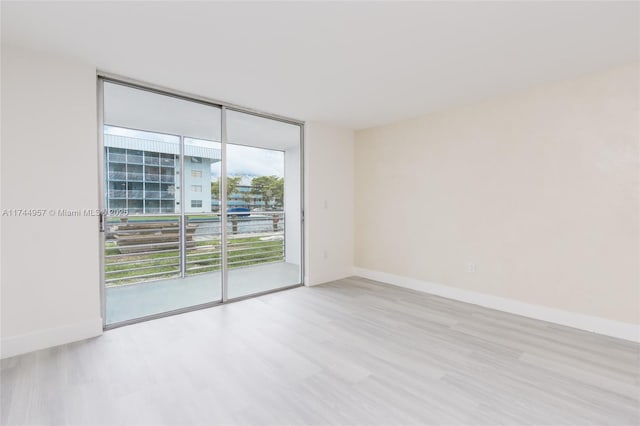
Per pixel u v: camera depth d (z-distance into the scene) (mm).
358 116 4023
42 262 2369
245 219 4316
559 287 2918
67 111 2453
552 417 1627
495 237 3340
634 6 1757
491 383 1942
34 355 2266
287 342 2520
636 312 2531
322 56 2387
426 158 3951
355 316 3113
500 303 3301
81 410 1677
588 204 2748
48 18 1879
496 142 3311
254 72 2674
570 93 2822
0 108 2207
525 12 1821
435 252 3881
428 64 2525
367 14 1846
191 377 2004
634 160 2521
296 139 4484
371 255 4656
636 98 2504
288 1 1719
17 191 2271
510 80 2865
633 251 2543
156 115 3625
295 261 4711
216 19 1898
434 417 1630
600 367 2129
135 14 1841
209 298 3656
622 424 1576
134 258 3654
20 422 1584
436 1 1718
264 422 1596
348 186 4777
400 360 2230
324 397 1802
